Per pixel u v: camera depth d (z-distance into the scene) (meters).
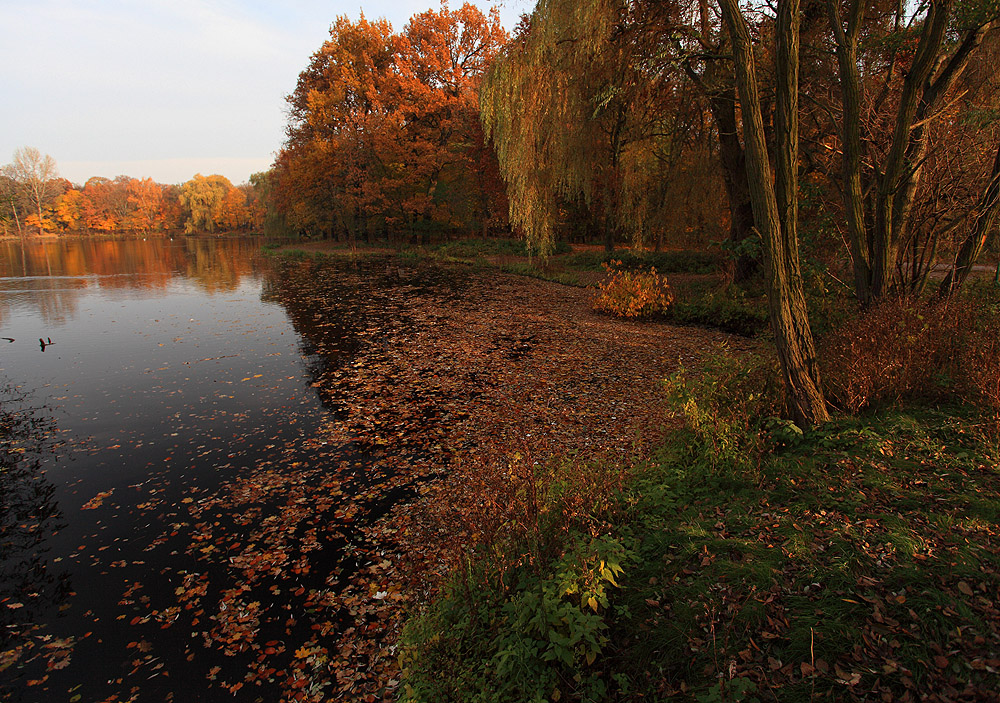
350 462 6.26
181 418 7.73
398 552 4.54
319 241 48.16
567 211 29.81
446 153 36.28
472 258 30.91
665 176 18.05
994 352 5.09
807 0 10.06
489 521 3.85
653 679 2.61
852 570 3.00
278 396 8.61
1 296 20.36
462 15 36.66
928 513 3.43
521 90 14.12
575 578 2.86
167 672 3.36
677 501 4.33
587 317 14.16
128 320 15.17
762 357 6.79
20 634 3.71
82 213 86.44
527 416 7.39
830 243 9.35
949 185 7.06
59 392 8.92
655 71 12.81
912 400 5.25
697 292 14.87
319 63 42.56
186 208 93.06
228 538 4.83
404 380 9.23
